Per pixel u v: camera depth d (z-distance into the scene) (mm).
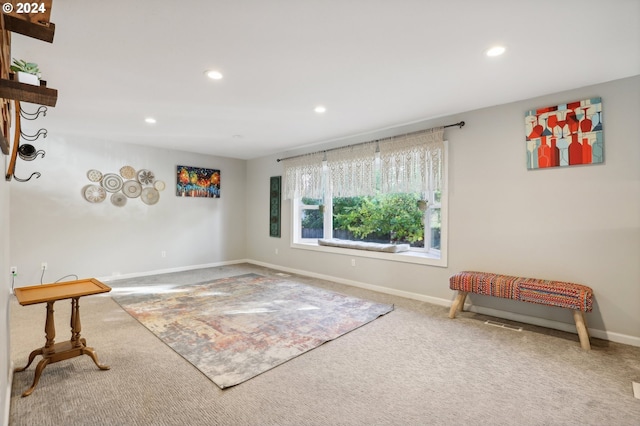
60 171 4457
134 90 2889
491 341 2695
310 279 5043
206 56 2271
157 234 5395
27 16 1059
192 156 5840
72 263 4566
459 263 3574
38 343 2578
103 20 1827
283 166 5703
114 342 2611
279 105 3307
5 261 1658
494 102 3221
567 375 2145
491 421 1691
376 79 2664
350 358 2379
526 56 2266
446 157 3658
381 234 4773
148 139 4820
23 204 4199
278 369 2205
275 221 5965
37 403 1793
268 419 1693
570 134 2871
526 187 3123
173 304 3646
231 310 3441
